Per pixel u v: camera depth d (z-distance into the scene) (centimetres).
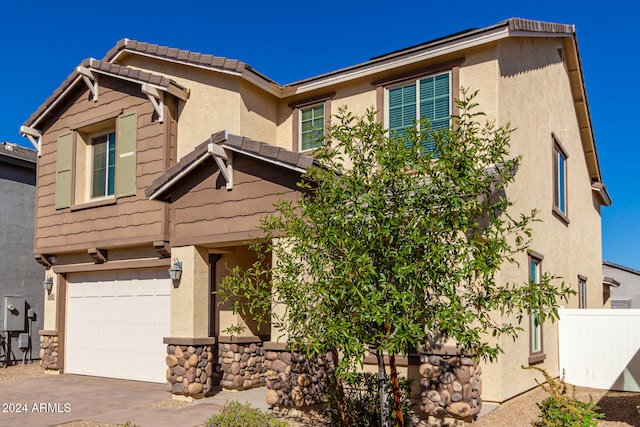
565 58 1584
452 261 640
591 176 1906
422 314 636
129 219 1366
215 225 1138
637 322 1276
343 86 1342
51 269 1595
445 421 902
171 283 1248
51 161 1583
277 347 997
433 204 641
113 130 1502
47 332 1570
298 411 973
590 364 1317
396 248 638
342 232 646
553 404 870
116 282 1465
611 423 931
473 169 648
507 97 1149
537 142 1305
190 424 938
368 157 713
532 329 1214
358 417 838
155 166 1339
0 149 1820
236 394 1195
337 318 639
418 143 673
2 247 1817
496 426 882
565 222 1520
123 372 1424
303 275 697
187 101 1361
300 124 1405
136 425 930
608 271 3338
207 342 1163
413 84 1241
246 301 1286
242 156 1113
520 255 1134
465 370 888
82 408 1088
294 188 1040
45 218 1572
